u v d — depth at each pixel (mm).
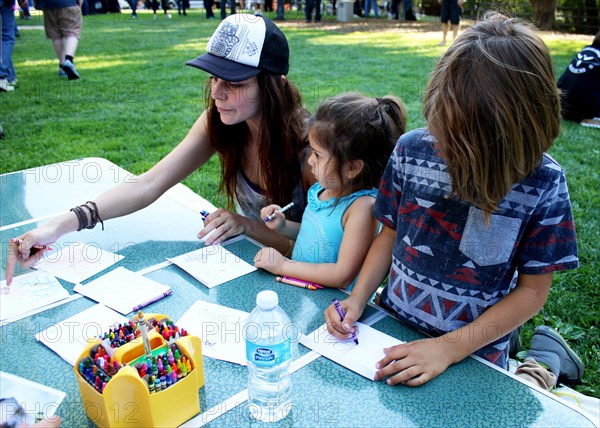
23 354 1271
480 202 1212
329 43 11172
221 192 2574
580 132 5355
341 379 1206
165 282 1585
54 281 1576
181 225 1969
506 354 1535
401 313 1464
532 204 1234
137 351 1078
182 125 5355
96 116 5633
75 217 1763
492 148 1141
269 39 1803
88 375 1037
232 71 1749
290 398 1145
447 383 1197
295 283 1574
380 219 1530
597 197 3863
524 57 1122
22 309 1444
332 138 1604
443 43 11109
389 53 9789
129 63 8562
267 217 1826
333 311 1384
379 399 1146
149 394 985
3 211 2098
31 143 4734
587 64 5516
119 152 4570
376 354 1285
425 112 1252
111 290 1520
